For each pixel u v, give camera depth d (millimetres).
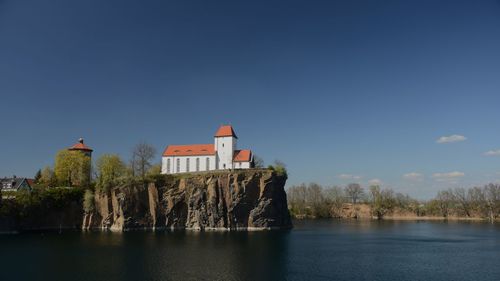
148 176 147625
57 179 156500
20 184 163625
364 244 108438
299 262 76375
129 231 133375
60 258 77312
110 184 145375
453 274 68500
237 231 133375
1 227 125688
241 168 151250
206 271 66500
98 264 71500
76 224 145875
